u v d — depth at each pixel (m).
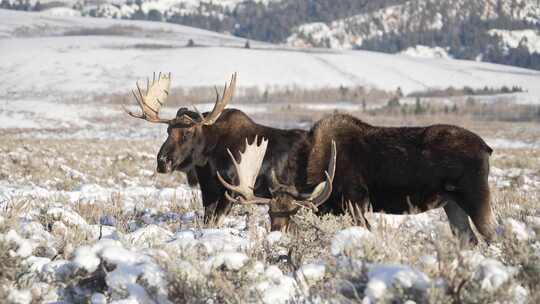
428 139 27.92
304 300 16.67
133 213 36.34
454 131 27.84
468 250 17.84
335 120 29.72
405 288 15.05
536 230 19.98
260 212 36.31
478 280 15.50
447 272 16.17
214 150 34.34
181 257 19.31
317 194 27.02
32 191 43.66
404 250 19.80
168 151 33.66
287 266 21.23
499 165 82.19
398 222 31.28
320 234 23.67
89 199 39.12
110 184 54.94
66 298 18.45
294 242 22.55
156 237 24.19
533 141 191.75
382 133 28.92
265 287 17.59
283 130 34.84
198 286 17.23
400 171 28.17
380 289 15.04
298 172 29.97
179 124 34.09
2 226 21.08
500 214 32.53
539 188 55.84
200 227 29.69
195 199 39.84
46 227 27.41
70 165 67.38
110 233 26.91
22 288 18.23
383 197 28.95
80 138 182.50
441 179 27.72
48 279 18.94
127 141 150.25
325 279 17.94
